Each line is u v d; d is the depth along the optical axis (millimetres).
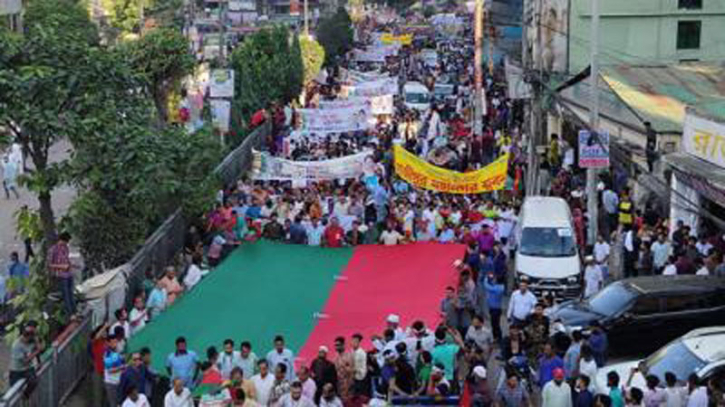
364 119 43844
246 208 28641
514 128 49000
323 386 16641
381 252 25312
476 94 42812
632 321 20844
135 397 15859
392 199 29859
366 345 19219
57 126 20344
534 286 24484
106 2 90250
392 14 193125
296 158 39156
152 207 25625
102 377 19078
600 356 18969
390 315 19547
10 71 20141
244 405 15789
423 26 156375
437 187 29562
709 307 21156
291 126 49000
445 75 79688
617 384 16438
